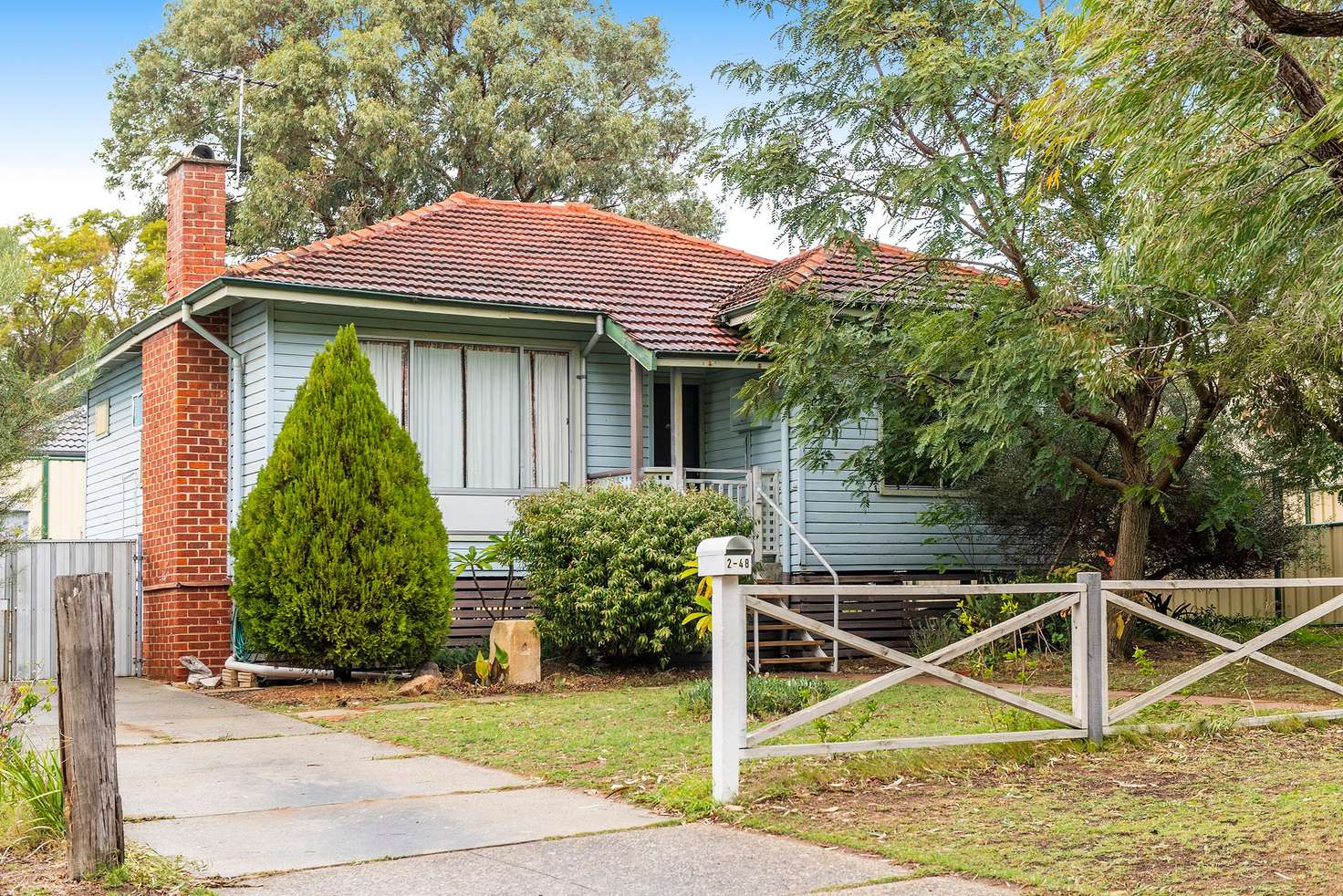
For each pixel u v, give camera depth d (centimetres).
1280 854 555
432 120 3484
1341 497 1527
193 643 1550
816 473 1708
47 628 1587
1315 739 880
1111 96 850
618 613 1345
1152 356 1277
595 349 1722
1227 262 909
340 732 1023
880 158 1349
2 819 625
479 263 1709
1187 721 901
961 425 1309
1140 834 603
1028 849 584
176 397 1590
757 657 1232
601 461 1712
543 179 3481
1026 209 1192
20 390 1116
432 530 1351
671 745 889
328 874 570
